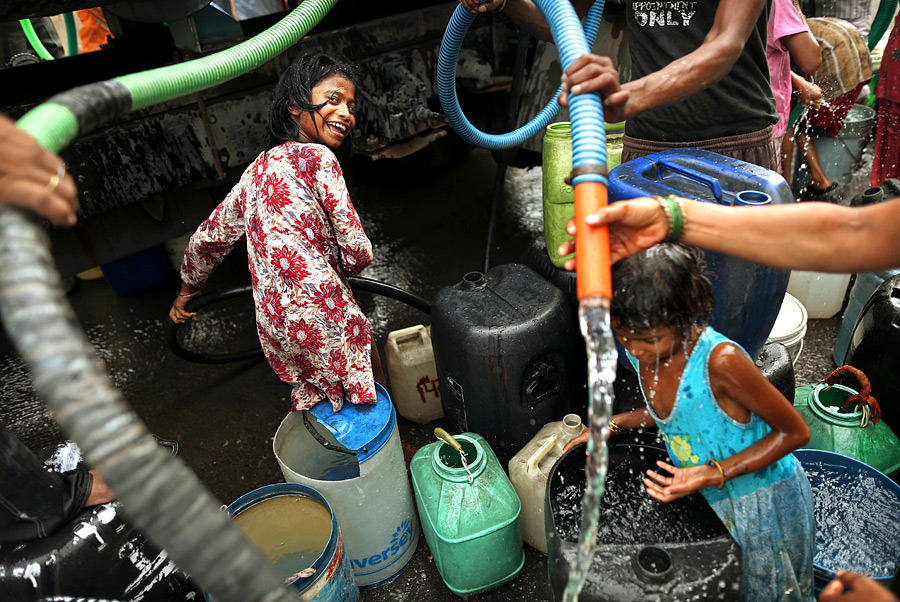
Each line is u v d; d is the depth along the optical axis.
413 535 2.12
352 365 2.01
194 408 2.89
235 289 2.52
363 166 4.82
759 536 1.34
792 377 1.94
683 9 1.83
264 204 1.93
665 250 1.17
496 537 1.87
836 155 3.53
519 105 3.45
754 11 1.36
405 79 2.93
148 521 0.69
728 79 1.88
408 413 2.62
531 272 2.29
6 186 0.70
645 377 1.36
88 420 0.66
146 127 2.51
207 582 0.71
